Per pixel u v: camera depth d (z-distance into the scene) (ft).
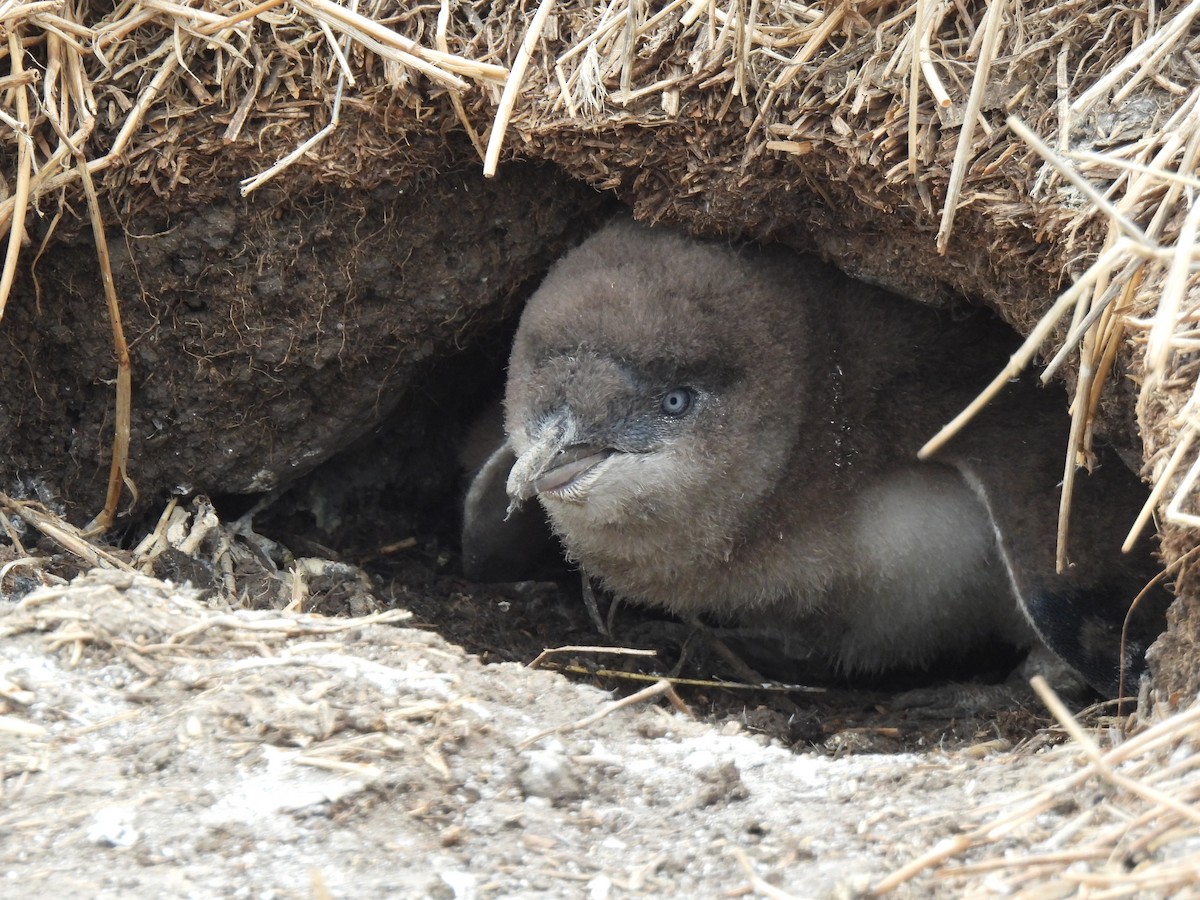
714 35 32.04
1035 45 29.35
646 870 20.22
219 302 35.78
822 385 35.01
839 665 39.70
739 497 35.14
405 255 36.55
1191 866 17.22
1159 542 30.58
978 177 29.37
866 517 35.65
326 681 23.71
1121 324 25.94
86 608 24.84
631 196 34.86
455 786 21.97
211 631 25.14
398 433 43.42
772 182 32.78
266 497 39.93
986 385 34.53
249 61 33.55
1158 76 28.04
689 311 33.81
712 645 39.47
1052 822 20.18
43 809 20.36
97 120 33.32
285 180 34.24
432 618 39.34
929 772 23.59
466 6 34.17
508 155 34.76
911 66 29.09
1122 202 25.99
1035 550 32.37
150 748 21.77
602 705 25.44
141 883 18.83
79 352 35.91
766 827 21.52
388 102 33.94
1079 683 35.12
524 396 34.71
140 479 37.58
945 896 18.84
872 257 33.65
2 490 35.50
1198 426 22.86
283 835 20.11
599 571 38.37
